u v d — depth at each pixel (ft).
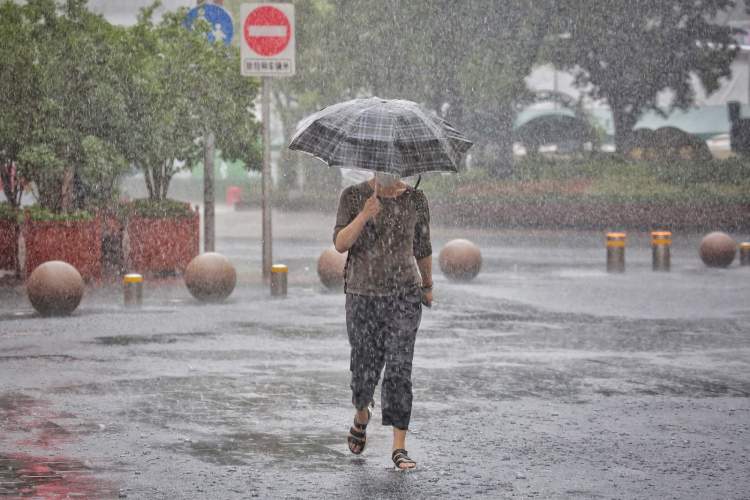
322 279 74.95
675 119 228.02
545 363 46.91
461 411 37.17
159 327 57.06
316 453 31.35
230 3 184.65
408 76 172.76
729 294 73.92
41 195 85.05
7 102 82.64
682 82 178.50
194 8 89.66
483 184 166.20
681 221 143.33
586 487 27.78
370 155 27.94
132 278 64.90
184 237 84.64
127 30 89.61
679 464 30.14
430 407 37.83
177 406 37.76
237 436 33.42
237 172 265.75
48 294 60.64
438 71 171.22
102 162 81.00
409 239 29.81
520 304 68.28
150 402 38.42
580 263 98.73
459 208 153.79
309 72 179.32
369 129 28.27
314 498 26.73
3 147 83.10
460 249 82.74
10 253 80.84
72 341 52.19
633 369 45.47
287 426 34.86
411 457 30.94
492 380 42.93
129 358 47.57
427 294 30.86
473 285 79.71
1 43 82.58
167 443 32.45
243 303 67.46
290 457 30.89
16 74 82.48
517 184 164.45
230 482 28.17
